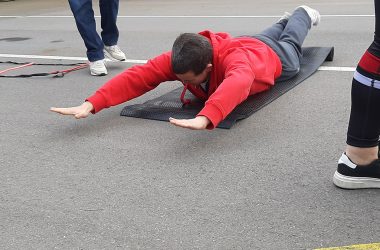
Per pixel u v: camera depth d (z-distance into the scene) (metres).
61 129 3.67
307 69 4.64
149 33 7.78
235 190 2.64
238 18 8.83
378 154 2.56
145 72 3.62
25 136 3.58
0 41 7.96
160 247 2.22
